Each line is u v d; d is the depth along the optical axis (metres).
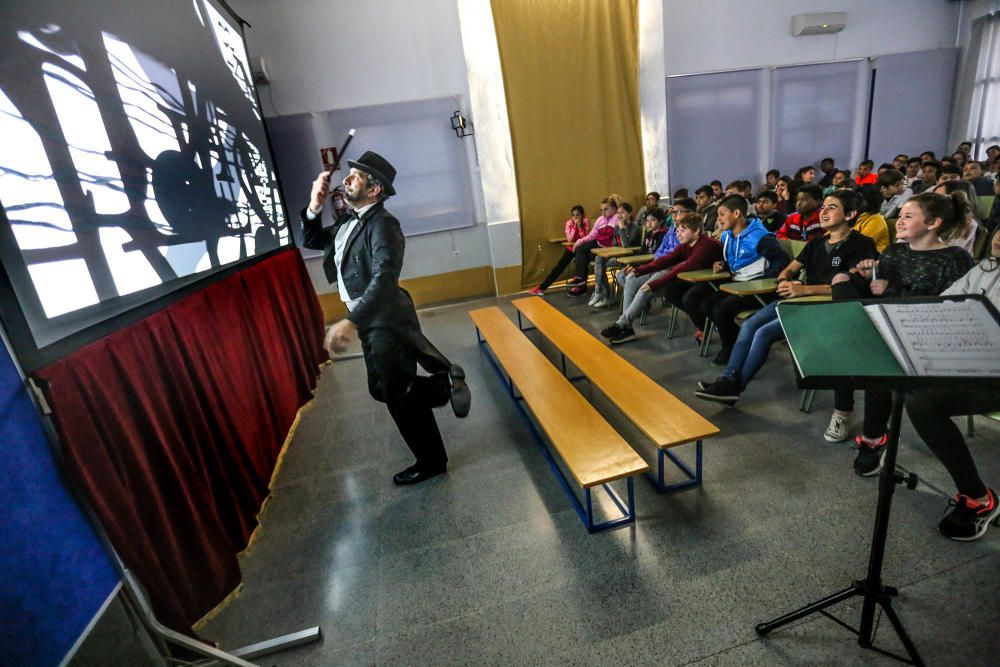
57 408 1.08
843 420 2.20
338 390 3.67
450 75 5.52
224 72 2.98
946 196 1.81
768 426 2.43
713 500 1.93
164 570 1.41
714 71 6.37
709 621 1.41
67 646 0.99
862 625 1.24
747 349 2.59
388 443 2.76
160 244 1.79
